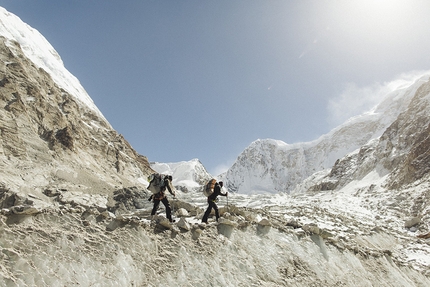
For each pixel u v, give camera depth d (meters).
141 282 6.63
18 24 70.44
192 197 31.45
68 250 6.10
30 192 27.47
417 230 25.03
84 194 32.12
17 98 37.69
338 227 17.70
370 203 36.25
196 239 8.41
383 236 20.12
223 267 8.23
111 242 6.77
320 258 11.03
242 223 9.98
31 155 33.81
